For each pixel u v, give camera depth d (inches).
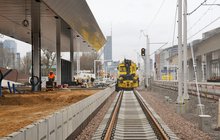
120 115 959.0
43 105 914.1
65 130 498.3
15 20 1425.9
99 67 5684.1
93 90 1764.3
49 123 401.1
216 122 821.9
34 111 725.9
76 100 1095.0
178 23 1088.2
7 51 4269.2
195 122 832.9
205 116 699.4
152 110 1071.0
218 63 3203.7
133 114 996.6
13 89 1359.5
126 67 2438.5
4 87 1652.3
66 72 2464.3
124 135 633.6
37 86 1416.1
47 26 1582.2
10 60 4207.7
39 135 356.8
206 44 2800.2
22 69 4682.6
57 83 1937.7
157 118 863.7
